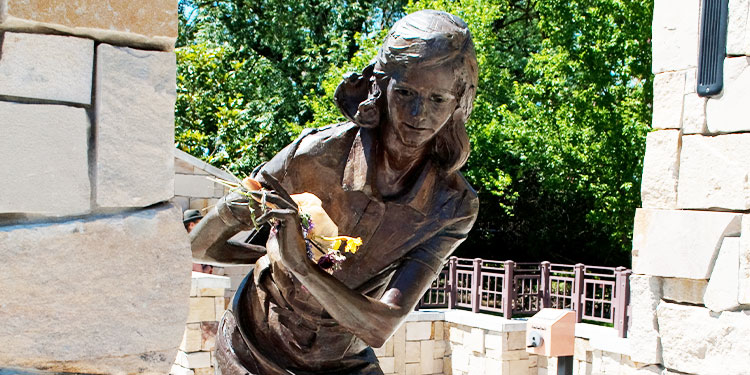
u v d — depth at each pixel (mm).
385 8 20156
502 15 17750
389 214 2576
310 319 2602
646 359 4824
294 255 2221
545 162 15406
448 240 2680
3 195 1637
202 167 10234
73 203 1717
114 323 1783
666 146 4746
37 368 1713
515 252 19672
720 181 4438
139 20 1773
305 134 2598
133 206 1801
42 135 1678
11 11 1627
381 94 2408
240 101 16016
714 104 4477
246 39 19156
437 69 2232
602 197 15148
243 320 2727
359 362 2816
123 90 1767
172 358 1863
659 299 4805
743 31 4328
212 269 10164
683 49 4656
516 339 10430
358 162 2518
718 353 4406
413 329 11141
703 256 4492
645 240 4832
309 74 18203
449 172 2559
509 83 17750
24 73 1658
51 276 1709
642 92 13422
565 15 13945
